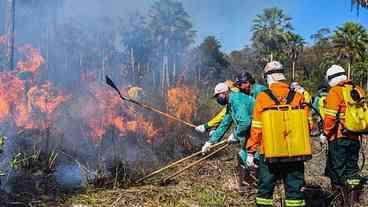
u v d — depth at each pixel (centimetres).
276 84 484
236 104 548
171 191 580
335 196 584
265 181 487
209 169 677
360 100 569
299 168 480
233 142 595
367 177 676
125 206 535
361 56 5403
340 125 577
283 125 466
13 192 552
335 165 584
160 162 717
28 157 593
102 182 600
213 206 548
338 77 586
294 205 477
